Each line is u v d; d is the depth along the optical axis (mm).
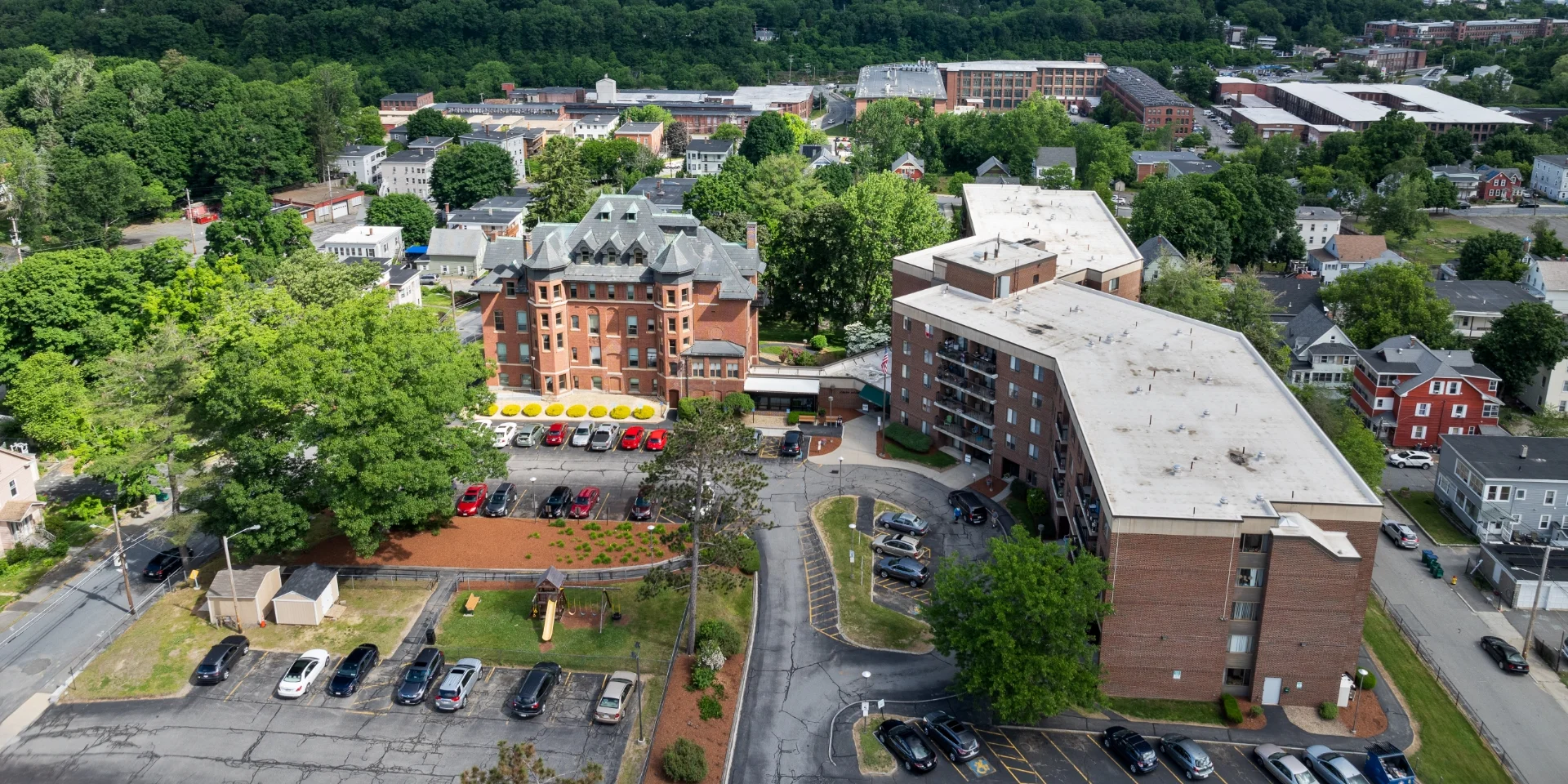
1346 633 81438
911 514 112188
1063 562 80625
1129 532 80062
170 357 110438
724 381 137000
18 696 84125
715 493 101562
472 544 105312
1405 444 137000
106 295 144375
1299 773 75438
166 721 81250
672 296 134000
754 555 100688
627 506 113438
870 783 76562
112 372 115125
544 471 121188
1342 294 165125
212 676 84812
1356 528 81812
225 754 77875
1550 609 99938
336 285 148250
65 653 89625
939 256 133875
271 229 189625
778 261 169250
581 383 141625
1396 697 86125
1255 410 98125
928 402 127562
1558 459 115625
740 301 136250
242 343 109812
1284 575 79938
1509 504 112188
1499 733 83688
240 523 95000
